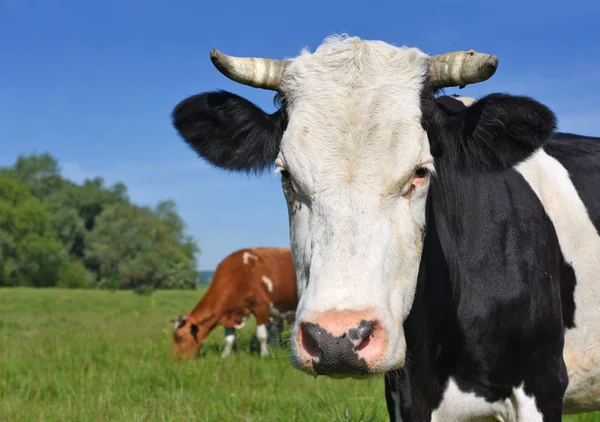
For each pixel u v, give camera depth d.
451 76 1.65
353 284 1.45
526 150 1.69
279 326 5.79
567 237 1.88
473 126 1.69
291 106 1.66
